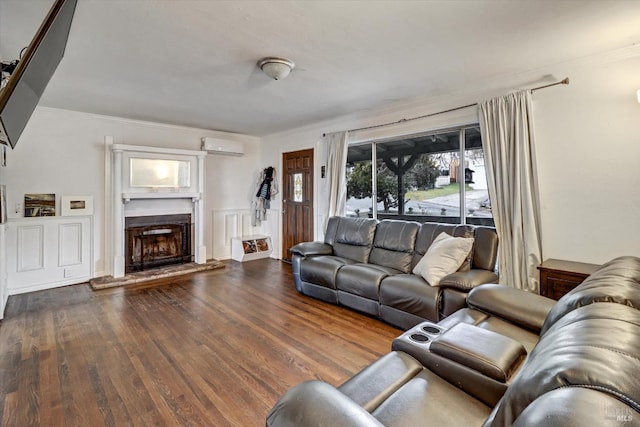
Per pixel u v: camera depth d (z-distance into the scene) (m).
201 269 4.82
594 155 2.61
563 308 1.21
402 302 2.70
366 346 2.47
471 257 2.86
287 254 5.68
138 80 3.00
